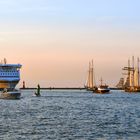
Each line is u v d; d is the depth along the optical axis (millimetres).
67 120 88875
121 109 130000
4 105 153625
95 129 71750
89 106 148875
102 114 107250
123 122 84188
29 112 114562
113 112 115500
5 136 62750
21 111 119000
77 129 71688
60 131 68812
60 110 124250
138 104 165250
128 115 103438
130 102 184500
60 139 60250
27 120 88188
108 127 74812
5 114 105938
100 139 60406
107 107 142500
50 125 78000
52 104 164500
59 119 91375
